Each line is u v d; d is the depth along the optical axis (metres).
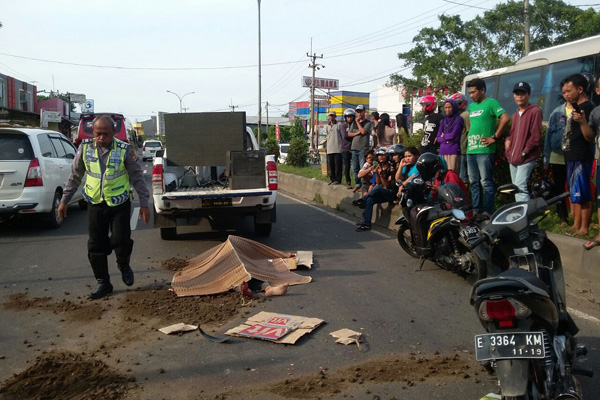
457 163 8.66
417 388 3.84
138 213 12.34
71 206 13.55
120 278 6.78
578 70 11.38
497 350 2.89
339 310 5.53
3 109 31.23
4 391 3.87
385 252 8.09
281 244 8.77
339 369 4.19
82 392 3.84
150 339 4.83
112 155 6.02
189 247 8.62
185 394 3.82
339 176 13.77
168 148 10.10
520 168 7.35
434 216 6.60
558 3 31.19
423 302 5.75
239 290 6.05
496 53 33.00
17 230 10.25
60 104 49.47
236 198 8.45
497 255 3.80
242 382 4.00
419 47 36.09
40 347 4.70
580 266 5.95
